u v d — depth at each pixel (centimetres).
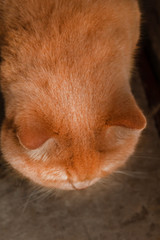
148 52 79
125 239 62
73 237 62
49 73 51
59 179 54
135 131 52
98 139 51
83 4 55
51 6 55
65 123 50
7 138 54
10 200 64
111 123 50
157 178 67
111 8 56
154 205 65
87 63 52
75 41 53
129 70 61
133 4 62
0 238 62
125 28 58
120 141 53
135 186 66
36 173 55
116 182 66
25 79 52
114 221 63
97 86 51
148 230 63
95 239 62
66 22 54
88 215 64
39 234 62
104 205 65
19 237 62
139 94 75
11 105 52
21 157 54
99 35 54
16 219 63
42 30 54
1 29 56
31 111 50
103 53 53
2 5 57
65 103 50
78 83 51
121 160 56
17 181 65
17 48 54
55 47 52
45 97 51
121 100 50
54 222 63
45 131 49
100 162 52
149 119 72
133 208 64
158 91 75
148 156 68
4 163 66
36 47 53
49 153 51
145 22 78
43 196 65
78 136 50
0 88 58
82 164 51
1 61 56
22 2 56
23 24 55
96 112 50
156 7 77
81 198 65
